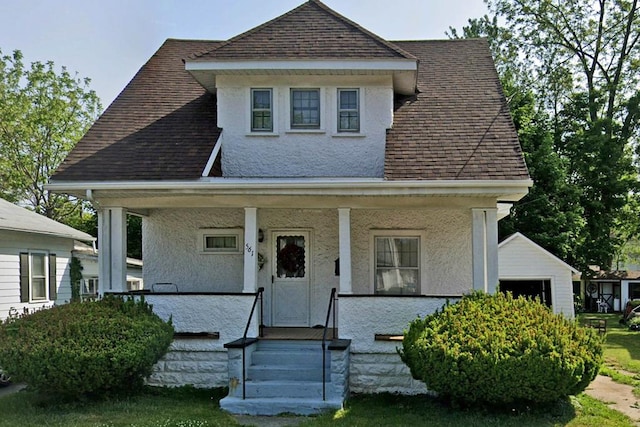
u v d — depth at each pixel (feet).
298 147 38.22
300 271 40.32
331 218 40.27
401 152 35.63
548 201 91.66
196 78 39.34
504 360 25.62
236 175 38.06
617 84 109.09
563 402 28.45
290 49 37.58
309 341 33.65
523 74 117.60
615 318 105.91
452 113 40.01
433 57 49.39
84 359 26.73
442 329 28.07
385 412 28.37
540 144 95.71
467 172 33.30
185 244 40.93
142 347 28.32
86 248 75.92
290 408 28.63
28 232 53.31
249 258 34.40
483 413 27.14
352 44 37.88
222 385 33.53
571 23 113.19
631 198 101.09
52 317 29.01
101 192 34.09
